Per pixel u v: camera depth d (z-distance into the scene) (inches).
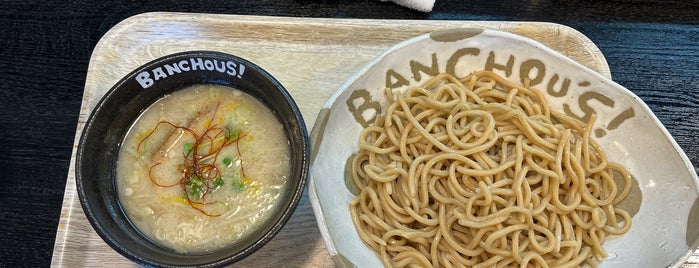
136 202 13.2
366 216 13.9
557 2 18.3
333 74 16.4
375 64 13.9
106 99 12.7
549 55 14.2
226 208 13.2
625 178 14.2
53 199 16.2
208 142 13.6
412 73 14.9
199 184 13.2
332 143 13.9
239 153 13.6
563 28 16.6
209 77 13.8
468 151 14.0
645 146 13.9
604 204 14.0
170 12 17.3
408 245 14.1
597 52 16.4
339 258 12.3
